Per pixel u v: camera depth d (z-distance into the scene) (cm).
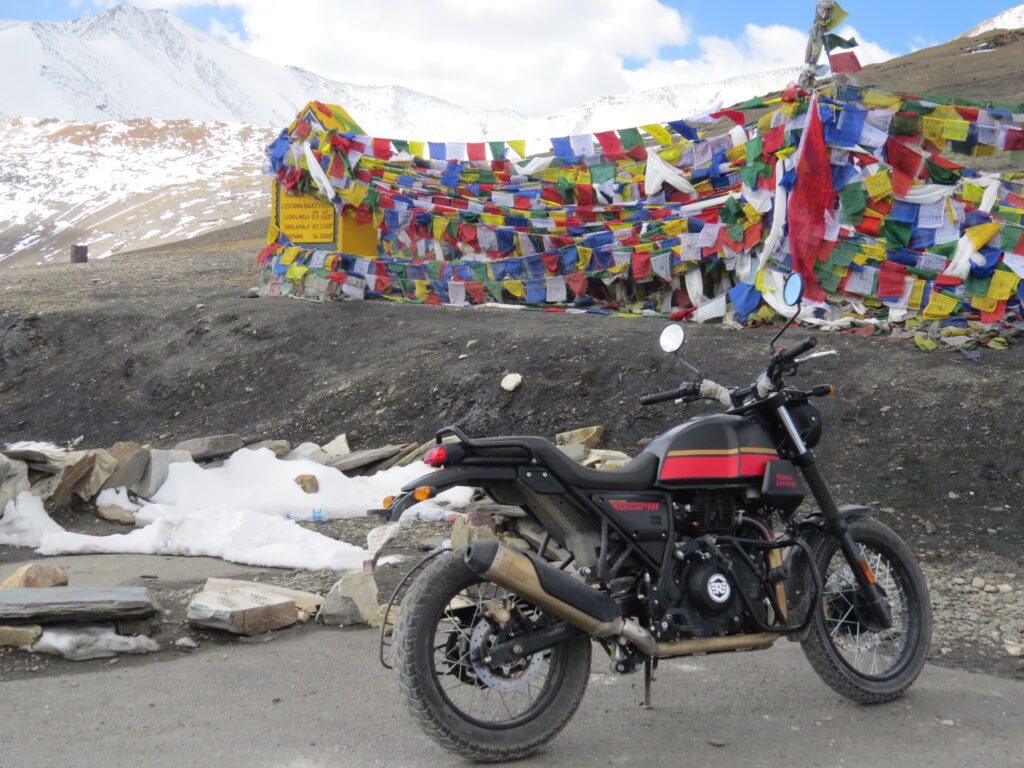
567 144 1490
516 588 344
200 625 510
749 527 407
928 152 1220
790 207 1221
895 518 751
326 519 848
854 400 932
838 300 1223
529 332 1268
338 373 1284
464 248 1591
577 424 1034
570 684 366
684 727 389
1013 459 787
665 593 379
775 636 396
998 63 5175
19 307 1700
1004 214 1159
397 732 374
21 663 454
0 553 721
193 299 1714
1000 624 548
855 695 414
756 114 1995
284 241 1697
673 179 1383
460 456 354
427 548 705
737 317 1272
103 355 1494
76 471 830
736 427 405
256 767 338
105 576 634
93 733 369
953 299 1141
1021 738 383
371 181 1616
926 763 355
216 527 729
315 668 454
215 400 1297
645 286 1450
